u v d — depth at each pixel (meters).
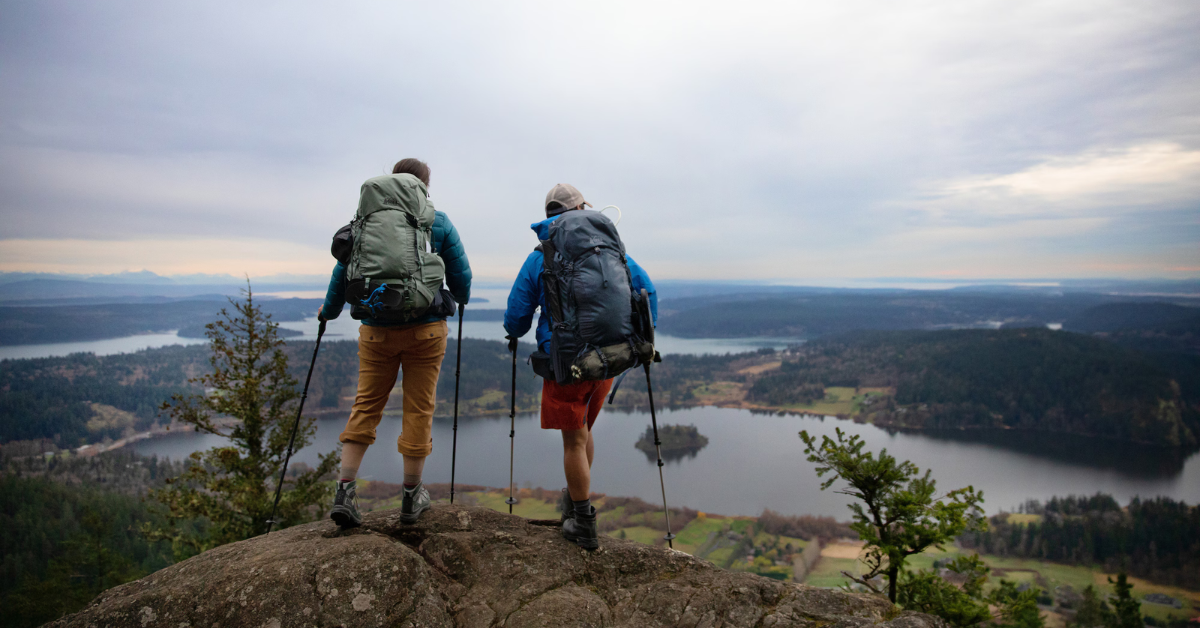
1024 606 7.31
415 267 2.86
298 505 13.09
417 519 3.19
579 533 3.14
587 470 3.15
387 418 127.56
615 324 2.90
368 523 3.17
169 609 2.35
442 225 3.19
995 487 114.31
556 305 2.98
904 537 6.79
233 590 2.41
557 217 3.17
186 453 107.12
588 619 2.61
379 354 3.04
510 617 2.60
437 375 3.21
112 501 61.81
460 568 2.91
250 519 13.05
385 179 3.00
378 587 2.50
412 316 2.91
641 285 3.27
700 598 2.80
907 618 2.60
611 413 174.75
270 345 13.66
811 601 2.78
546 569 2.94
